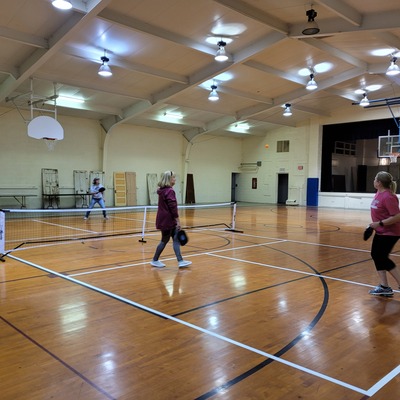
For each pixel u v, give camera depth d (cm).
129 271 525
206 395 222
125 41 914
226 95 1441
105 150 1641
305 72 1234
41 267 543
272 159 2156
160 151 1875
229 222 1175
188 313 362
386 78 1329
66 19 773
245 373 248
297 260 614
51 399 216
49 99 1169
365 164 1928
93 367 254
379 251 412
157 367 256
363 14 828
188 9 783
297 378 242
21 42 818
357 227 1070
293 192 2056
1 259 585
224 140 2200
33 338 300
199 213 1503
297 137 2038
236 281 479
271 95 1463
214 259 614
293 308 379
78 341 296
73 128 1565
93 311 364
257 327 329
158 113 1652
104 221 1174
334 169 1978
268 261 604
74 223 1112
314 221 1229
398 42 975
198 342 297
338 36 969
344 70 1241
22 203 1429
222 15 816
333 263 593
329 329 325
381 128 1733
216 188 2170
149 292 427
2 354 272
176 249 552
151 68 1079
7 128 1385
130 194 1744
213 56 1033
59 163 1526
